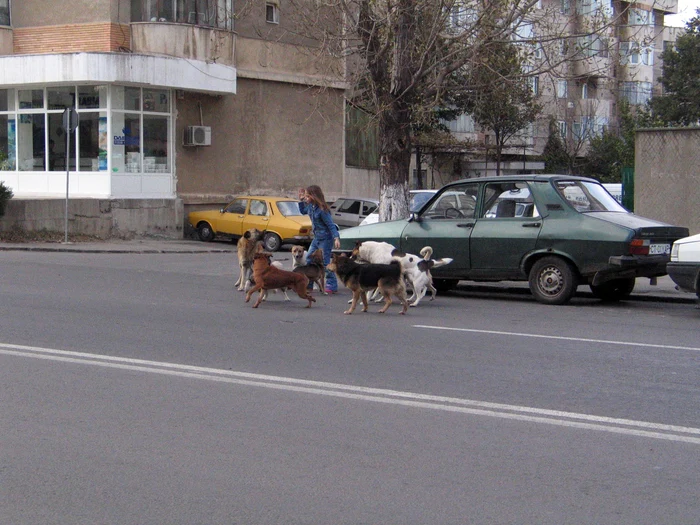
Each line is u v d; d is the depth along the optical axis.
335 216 27.89
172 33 25.56
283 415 6.68
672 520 4.73
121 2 25.44
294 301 13.14
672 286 15.39
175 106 26.73
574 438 6.19
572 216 12.95
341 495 5.05
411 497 5.03
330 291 14.08
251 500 4.96
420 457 5.73
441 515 4.77
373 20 16.92
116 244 23.45
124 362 8.46
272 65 29.78
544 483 5.28
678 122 37.12
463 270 13.77
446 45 16.67
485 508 4.88
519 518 4.74
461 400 7.18
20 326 10.30
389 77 17.23
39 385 7.52
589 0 20.92
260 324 10.84
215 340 9.67
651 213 19.05
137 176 25.72
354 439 6.10
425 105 16.89
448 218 14.10
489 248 13.49
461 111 27.44
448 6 16.17
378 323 11.10
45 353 8.81
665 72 37.50
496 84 17.20
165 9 25.56
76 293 13.29
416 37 16.58
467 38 16.53
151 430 6.26
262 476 5.35
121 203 24.97
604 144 39.72
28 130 26.25
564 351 9.33
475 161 43.25
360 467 5.52
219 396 7.23
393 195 17.41
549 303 13.21
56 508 4.85
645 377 8.09
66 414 6.64
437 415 6.74
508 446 5.99
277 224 24.84
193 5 26.14
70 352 8.88
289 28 30.11
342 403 7.05
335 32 18.80
